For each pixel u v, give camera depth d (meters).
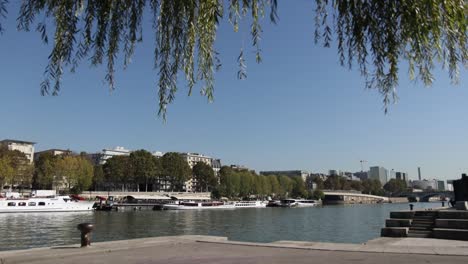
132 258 15.09
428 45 6.32
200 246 18.52
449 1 5.86
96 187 176.25
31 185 140.62
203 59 7.21
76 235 52.25
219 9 6.67
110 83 7.71
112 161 156.38
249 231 61.56
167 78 7.56
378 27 6.46
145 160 160.00
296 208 151.50
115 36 7.58
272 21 7.12
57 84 7.04
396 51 6.44
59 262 14.36
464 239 24.31
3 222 70.06
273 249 17.28
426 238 23.81
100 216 90.62
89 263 14.06
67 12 6.98
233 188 173.38
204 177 184.50
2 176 108.81
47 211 96.06
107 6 7.25
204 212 112.19
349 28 6.84
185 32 7.38
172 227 67.44
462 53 6.38
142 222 76.31
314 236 54.50
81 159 133.88
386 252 15.80
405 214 28.83
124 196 146.00
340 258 14.38
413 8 5.85
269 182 190.88
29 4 7.04
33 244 43.94
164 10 7.36
